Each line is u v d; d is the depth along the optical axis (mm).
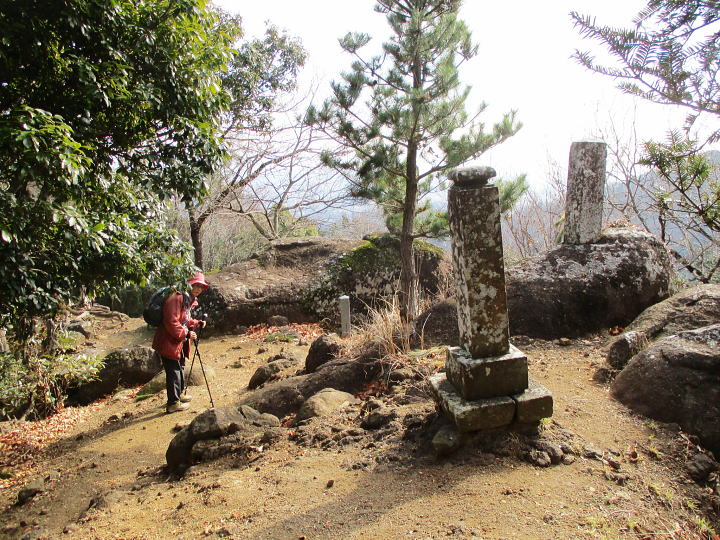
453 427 3188
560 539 2334
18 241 3562
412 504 2736
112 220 4320
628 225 6219
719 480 2834
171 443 4242
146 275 4598
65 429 6035
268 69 13719
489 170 3070
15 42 3744
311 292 10539
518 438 3129
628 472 2896
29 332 5301
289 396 4945
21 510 4086
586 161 5672
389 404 4098
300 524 2715
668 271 5844
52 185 3703
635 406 3578
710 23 1581
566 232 5941
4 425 6230
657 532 2402
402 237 8992
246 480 3402
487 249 3123
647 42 1631
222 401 6051
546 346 5109
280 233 18859
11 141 3285
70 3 3779
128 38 4227
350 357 5273
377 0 8430
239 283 10609
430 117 7746
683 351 3535
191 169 4652
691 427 3221
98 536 3049
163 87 4430
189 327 6121
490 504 2635
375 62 8312
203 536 2783
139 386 7512
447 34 8062
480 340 3188
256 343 9109
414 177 8766
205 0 4500
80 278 4367
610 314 5414
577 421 3471
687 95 1637
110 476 4469
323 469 3322
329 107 8352
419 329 5457
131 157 4605
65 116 4059
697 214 5586
